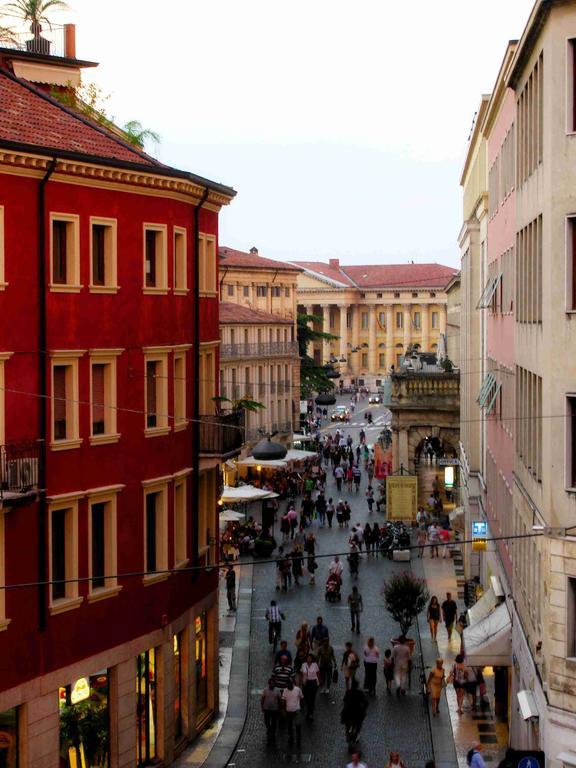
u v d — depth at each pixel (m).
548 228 30.08
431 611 53.50
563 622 29.70
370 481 98.31
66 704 33.22
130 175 35.31
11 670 31.12
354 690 39.16
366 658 45.31
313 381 149.12
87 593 33.88
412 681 47.19
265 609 58.12
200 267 41.81
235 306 124.69
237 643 51.91
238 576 65.81
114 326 35.25
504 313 48.78
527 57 35.06
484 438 61.84
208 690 42.03
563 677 29.67
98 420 34.91
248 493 71.56
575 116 29.58
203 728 40.94
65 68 47.31
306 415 143.00
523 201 37.38
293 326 133.50
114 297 35.28
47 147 32.06
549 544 29.95
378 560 70.69
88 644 33.97
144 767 36.50
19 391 31.58
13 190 31.33
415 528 81.88
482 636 41.62
